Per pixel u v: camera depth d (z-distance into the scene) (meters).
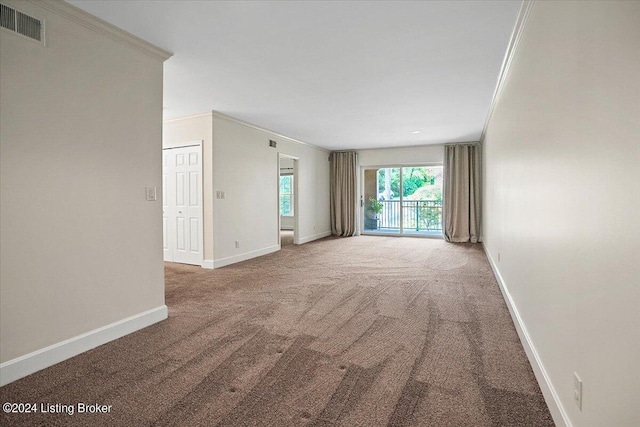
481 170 7.41
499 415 1.59
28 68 1.99
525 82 2.32
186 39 2.68
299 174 7.39
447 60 3.10
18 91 1.95
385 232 8.83
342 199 8.86
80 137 2.27
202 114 4.91
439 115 5.11
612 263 1.02
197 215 5.03
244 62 3.12
